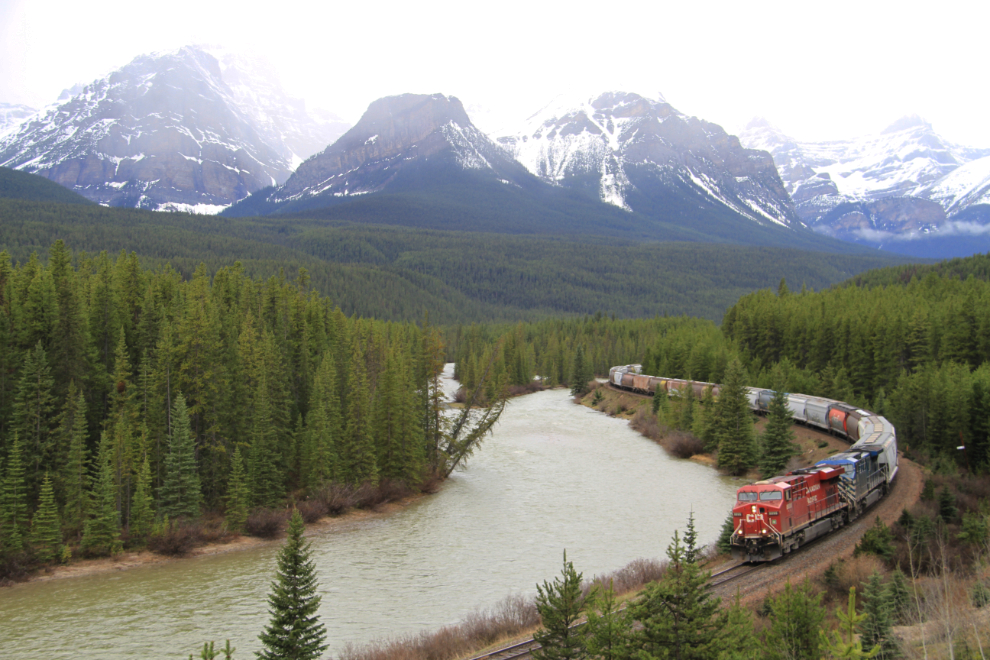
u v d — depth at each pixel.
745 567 40.81
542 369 190.00
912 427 73.69
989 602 24.23
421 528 60.06
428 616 40.62
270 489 63.59
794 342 124.06
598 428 109.50
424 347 85.06
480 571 48.34
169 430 61.62
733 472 77.31
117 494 56.28
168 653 36.81
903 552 37.91
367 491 67.50
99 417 63.97
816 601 24.67
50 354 62.06
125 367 63.56
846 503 46.62
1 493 50.88
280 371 73.38
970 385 68.69
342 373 83.62
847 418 72.62
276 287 94.88
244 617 41.72
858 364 102.44
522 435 103.38
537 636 26.69
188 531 55.66
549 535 56.16
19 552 49.19
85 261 83.50
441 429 83.00
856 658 19.47
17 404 56.06
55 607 43.50
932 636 22.78
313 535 59.00
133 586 47.28
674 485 72.06
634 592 38.69
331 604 42.88
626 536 54.88
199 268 90.06
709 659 22.05
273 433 65.88
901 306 116.44
